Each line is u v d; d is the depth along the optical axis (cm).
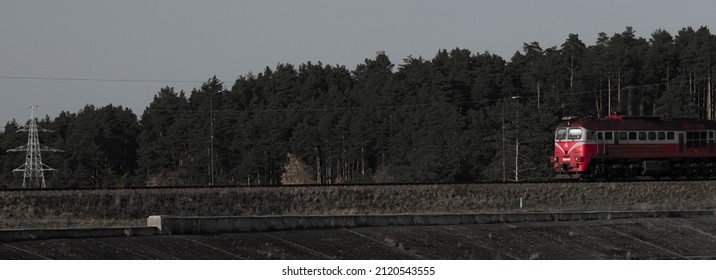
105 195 13275
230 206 13875
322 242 10794
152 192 13575
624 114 18788
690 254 12262
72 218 12825
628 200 15950
